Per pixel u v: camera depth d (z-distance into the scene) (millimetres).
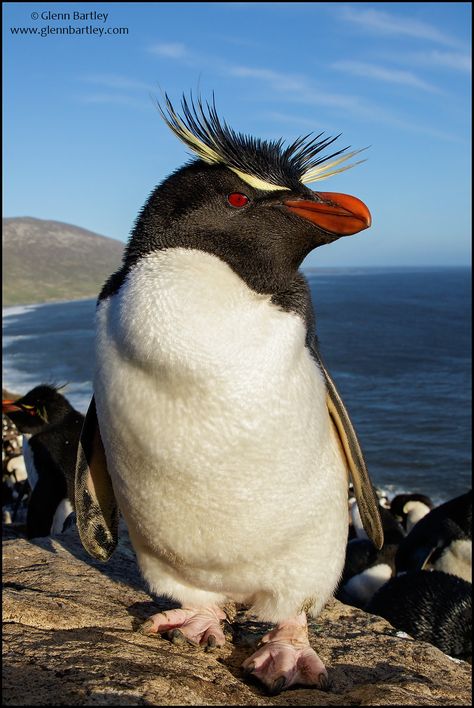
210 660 755
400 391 9188
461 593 1172
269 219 711
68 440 1542
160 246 717
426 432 6883
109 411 715
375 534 844
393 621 1158
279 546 743
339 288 40281
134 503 735
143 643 764
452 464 5750
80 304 27922
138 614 835
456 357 12500
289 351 714
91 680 658
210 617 799
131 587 906
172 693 661
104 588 896
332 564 775
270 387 701
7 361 11625
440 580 1196
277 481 716
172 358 686
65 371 10219
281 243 712
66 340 15070
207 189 718
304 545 753
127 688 653
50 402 1572
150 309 694
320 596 777
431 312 22891
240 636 819
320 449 743
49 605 806
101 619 806
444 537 1674
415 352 13188
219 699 685
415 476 5438
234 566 749
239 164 725
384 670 791
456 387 9484
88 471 800
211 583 771
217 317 695
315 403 737
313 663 746
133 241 737
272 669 729
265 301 722
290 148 776
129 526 765
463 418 7492
